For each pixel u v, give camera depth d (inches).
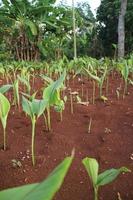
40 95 129.6
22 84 153.9
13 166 70.8
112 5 781.9
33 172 69.4
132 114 102.0
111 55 810.8
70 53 541.6
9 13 479.8
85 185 65.5
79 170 70.4
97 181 51.0
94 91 126.8
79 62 185.0
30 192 23.9
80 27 534.3
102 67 190.5
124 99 121.1
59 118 96.8
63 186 65.0
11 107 107.3
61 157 75.3
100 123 94.6
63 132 87.2
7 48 486.0
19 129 88.7
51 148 78.7
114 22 789.2
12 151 77.2
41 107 73.2
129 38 763.4
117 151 78.7
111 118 98.5
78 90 137.4
